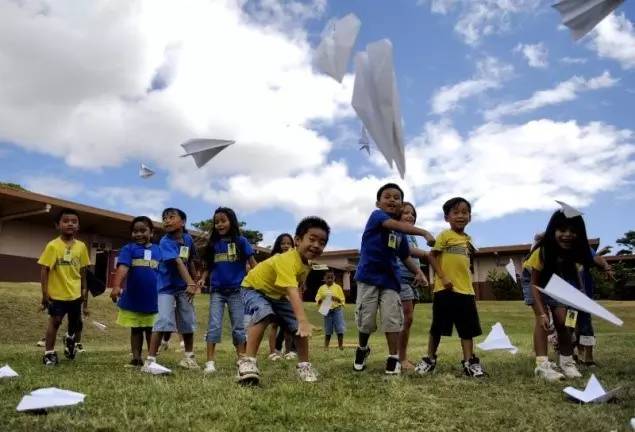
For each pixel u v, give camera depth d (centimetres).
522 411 246
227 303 427
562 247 356
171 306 412
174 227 437
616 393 272
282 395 275
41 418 222
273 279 332
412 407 253
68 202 1468
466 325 365
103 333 925
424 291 2267
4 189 1329
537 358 346
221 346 725
